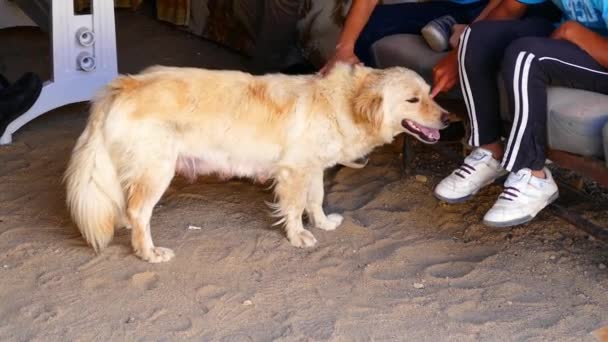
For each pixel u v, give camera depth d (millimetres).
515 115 3449
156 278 3412
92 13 5195
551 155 3527
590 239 3902
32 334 2977
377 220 4105
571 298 3373
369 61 4910
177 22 7633
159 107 3451
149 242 3549
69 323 3057
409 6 4996
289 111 3625
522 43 3402
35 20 6320
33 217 3947
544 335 3100
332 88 3684
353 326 3121
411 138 4633
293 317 3162
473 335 3094
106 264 3508
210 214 4082
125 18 8016
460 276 3549
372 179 4656
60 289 3293
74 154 3512
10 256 3545
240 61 6859
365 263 3641
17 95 4855
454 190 3803
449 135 4859
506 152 3521
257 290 3355
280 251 3713
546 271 3598
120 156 3416
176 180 4484
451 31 4426
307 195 3920
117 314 3131
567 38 3463
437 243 3869
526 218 3561
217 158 3664
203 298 3273
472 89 3705
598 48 3457
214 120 3553
